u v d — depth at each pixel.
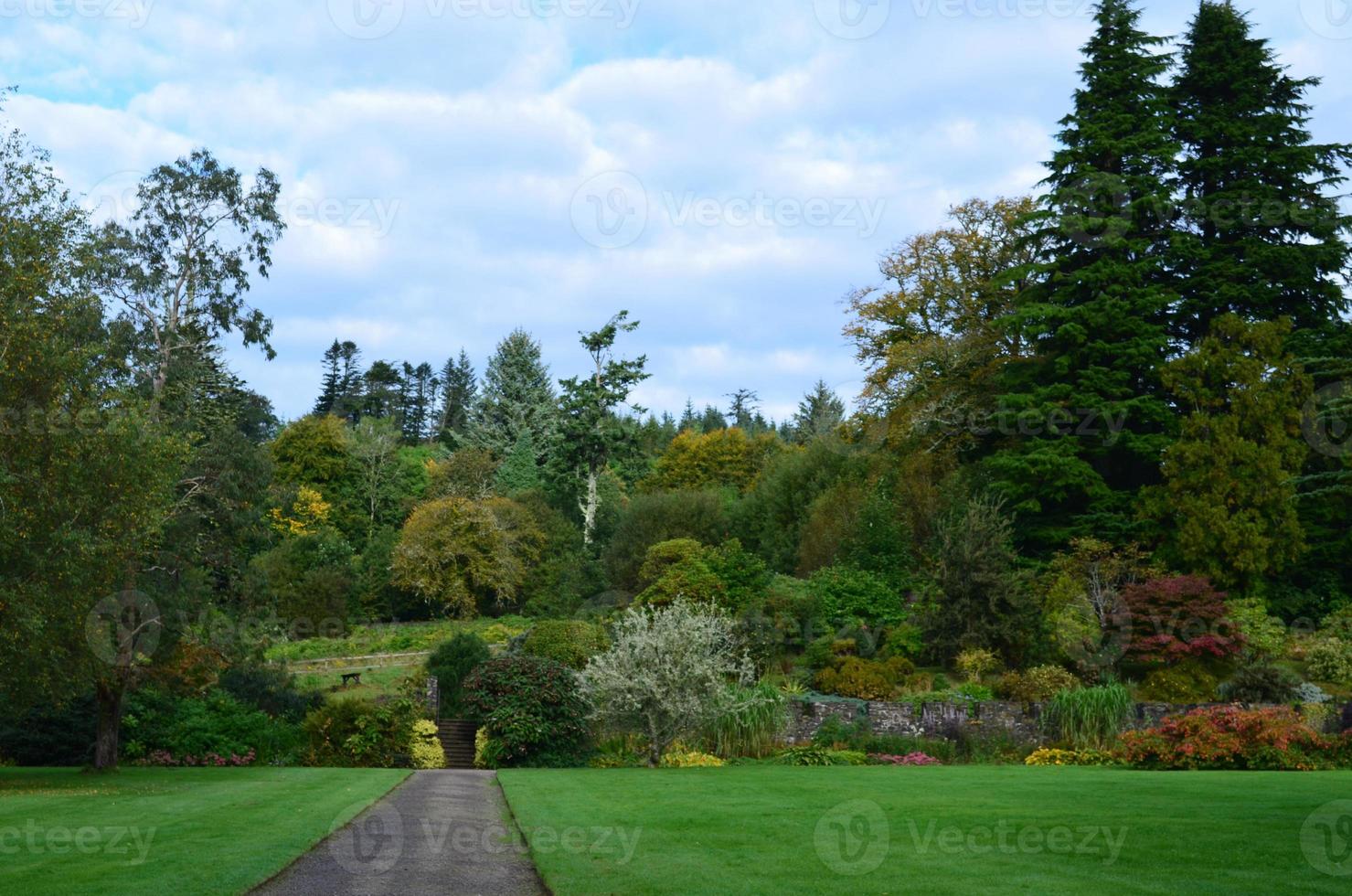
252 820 10.92
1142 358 34.34
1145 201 35.53
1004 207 41.50
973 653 28.20
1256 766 18.30
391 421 70.94
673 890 7.36
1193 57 37.97
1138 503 32.72
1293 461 31.20
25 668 15.62
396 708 24.50
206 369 32.38
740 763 22.42
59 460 16.03
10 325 15.86
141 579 21.92
